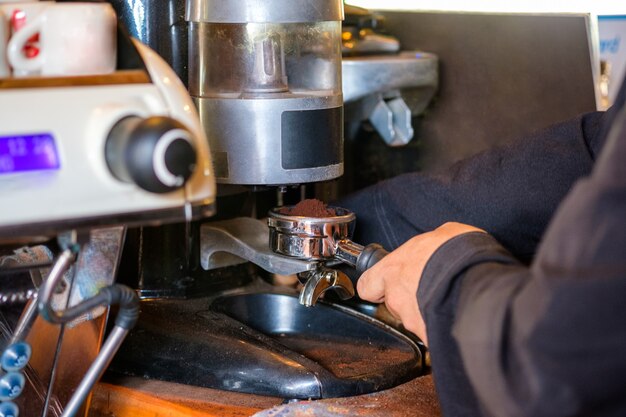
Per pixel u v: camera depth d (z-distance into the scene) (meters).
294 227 0.99
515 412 0.62
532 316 0.60
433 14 1.54
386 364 1.03
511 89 1.51
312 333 1.17
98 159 0.67
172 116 0.72
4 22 0.71
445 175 1.15
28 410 0.80
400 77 1.41
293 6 0.98
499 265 0.74
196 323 1.06
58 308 0.78
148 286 1.13
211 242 1.13
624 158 0.59
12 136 0.65
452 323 0.76
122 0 1.05
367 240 1.20
